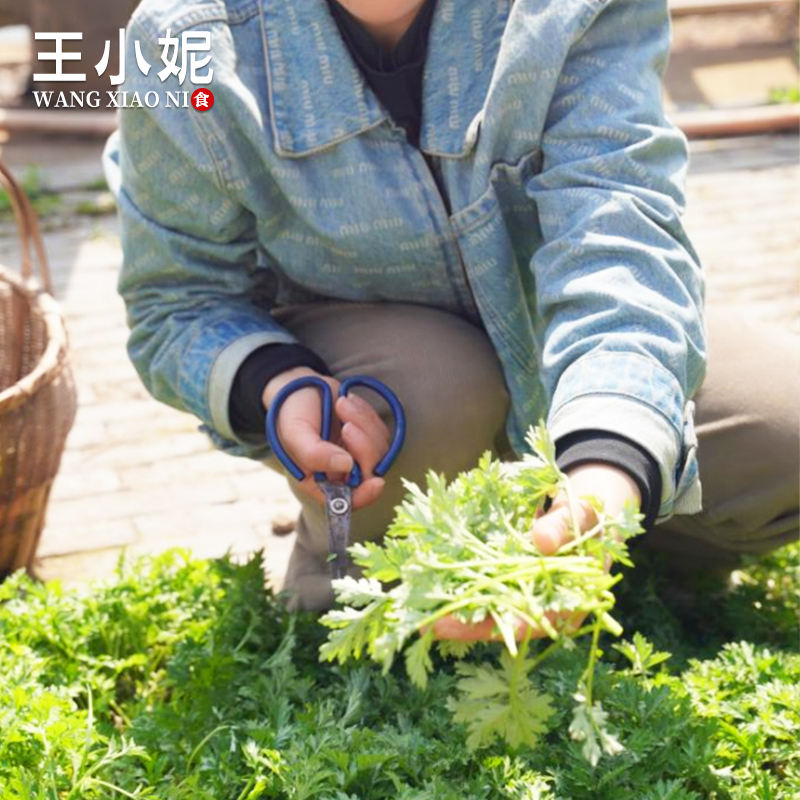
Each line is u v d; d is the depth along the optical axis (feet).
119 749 5.18
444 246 5.49
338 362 5.78
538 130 5.08
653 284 4.66
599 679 5.22
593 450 4.10
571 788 4.86
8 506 7.21
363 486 5.11
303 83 5.25
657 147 4.99
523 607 3.47
